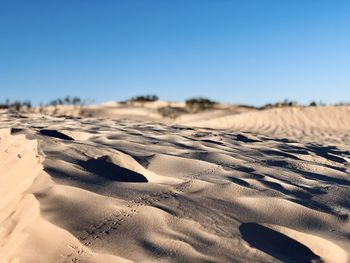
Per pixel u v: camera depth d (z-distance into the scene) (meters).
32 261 1.43
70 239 1.50
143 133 3.25
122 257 1.41
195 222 1.61
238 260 1.40
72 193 1.78
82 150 2.38
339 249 1.47
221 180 2.00
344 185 2.16
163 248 1.45
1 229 1.68
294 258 1.47
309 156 2.87
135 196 1.80
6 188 2.12
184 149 2.63
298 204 1.78
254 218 1.67
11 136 2.95
